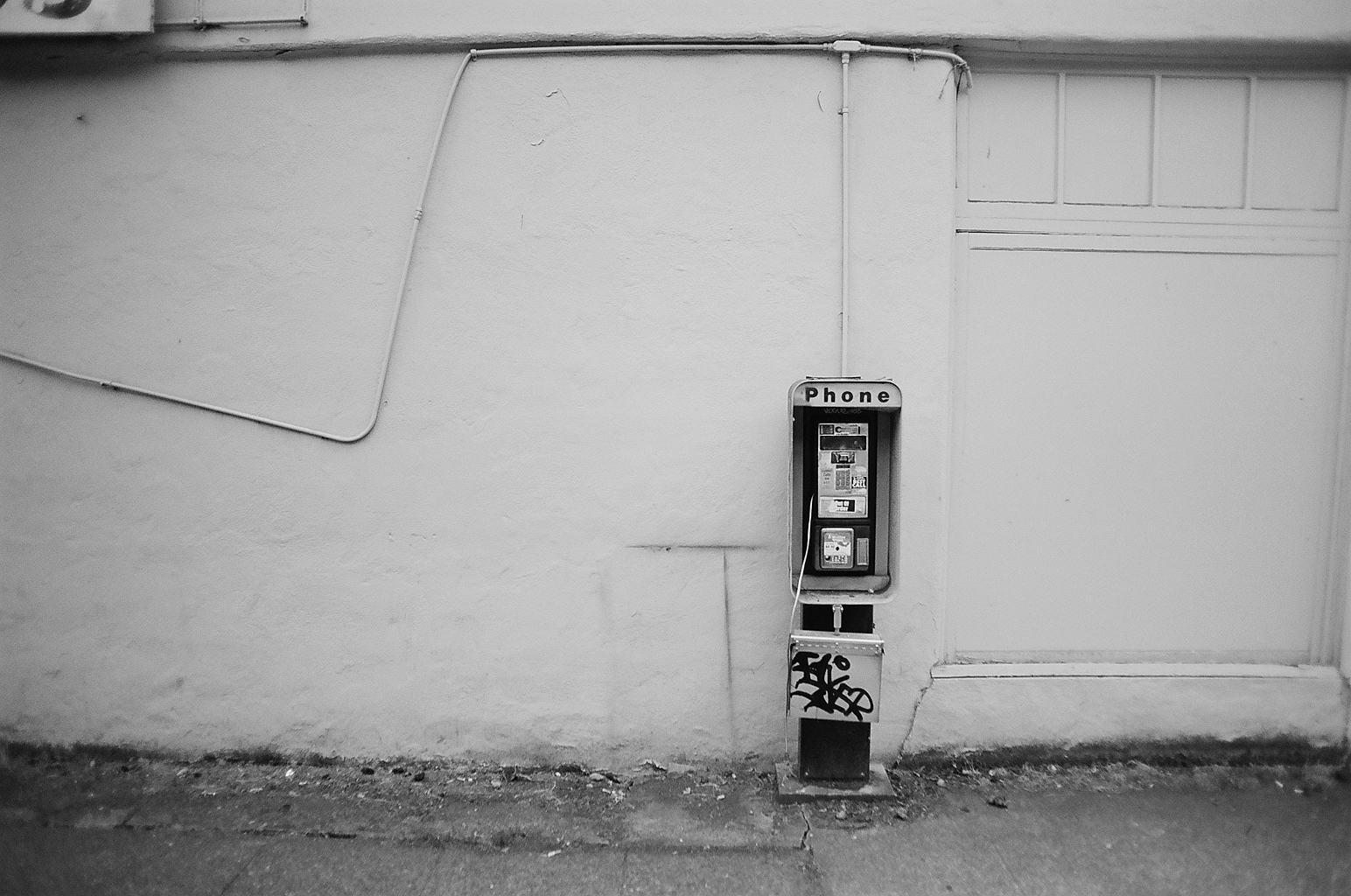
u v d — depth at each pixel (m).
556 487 3.81
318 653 3.88
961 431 3.90
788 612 3.81
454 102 3.74
